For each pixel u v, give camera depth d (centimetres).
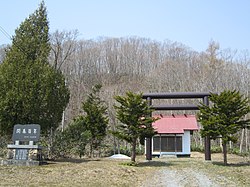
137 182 1261
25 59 1720
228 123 1698
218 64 5184
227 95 1734
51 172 1320
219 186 1202
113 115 3192
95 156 2662
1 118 1591
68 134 2038
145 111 1698
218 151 3322
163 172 1514
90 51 6412
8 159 1528
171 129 2722
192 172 1523
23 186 1047
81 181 1192
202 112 1792
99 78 6034
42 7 1950
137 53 6981
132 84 5669
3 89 1623
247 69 4978
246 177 1390
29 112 1611
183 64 5834
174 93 2045
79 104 4366
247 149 3556
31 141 1550
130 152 3039
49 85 1678
